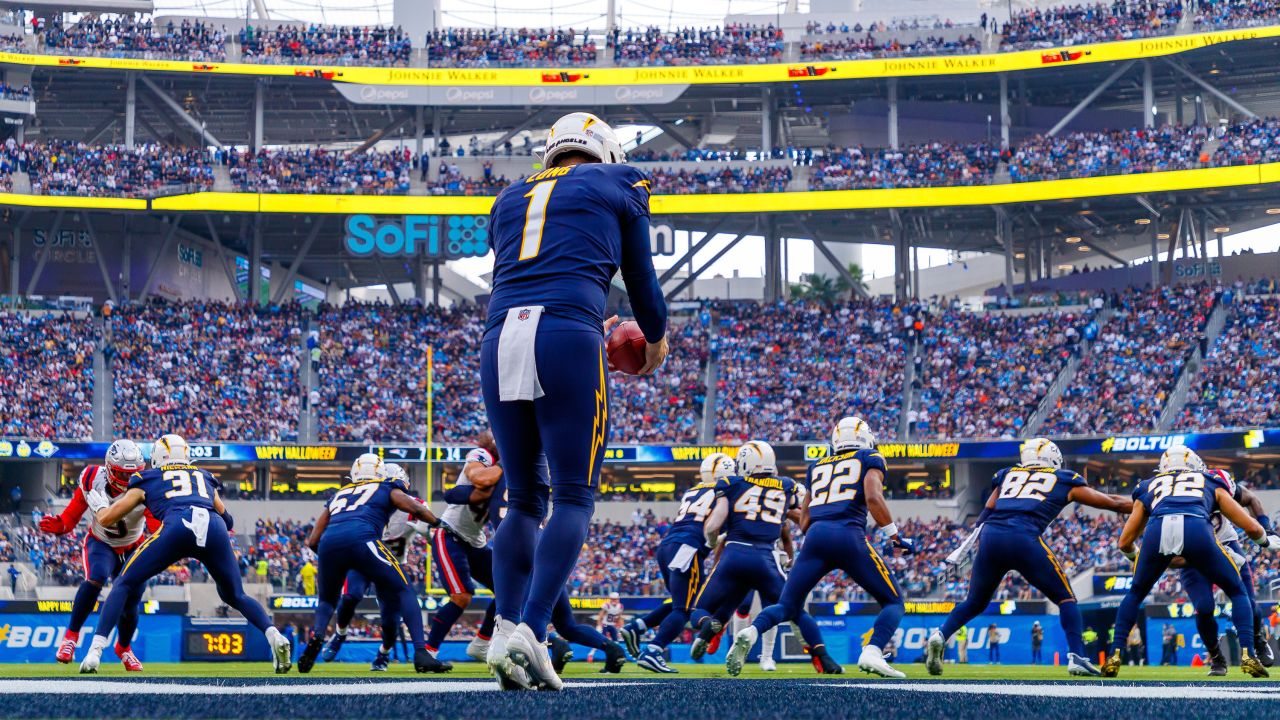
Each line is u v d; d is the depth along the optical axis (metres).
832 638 33.75
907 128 55.84
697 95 55.84
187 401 47.75
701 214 54.09
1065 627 11.27
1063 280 57.12
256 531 45.19
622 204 5.39
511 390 5.16
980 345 49.84
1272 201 52.44
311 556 37.78
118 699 4.11
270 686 5.32
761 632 10.82
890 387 48.84
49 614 32.25
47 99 55.31
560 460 5.14
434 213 52.59
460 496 12.59
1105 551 40.75
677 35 56.91
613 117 56.59
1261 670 11.45
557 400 5.13
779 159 54.44
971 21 59.25
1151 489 11.48
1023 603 33.72
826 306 52.69
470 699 4.18
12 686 5.16
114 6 54.22
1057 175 50.22
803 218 54.41
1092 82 54.44
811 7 62.34
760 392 49.06
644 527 45.66
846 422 11.36
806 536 11.08
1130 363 47.28
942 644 11.41
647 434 47.53
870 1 61.75
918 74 52.75
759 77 53.56
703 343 51.28
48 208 50.03
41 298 50.41
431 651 13.05
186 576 37.66
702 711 3.73
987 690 5.34
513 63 54.44
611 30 56.00
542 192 5.36
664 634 13.14
